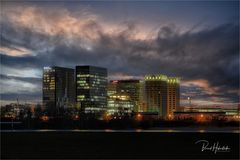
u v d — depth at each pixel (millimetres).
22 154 196375
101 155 188000
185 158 178000
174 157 179000
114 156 184000
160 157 178250
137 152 197625
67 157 184500
